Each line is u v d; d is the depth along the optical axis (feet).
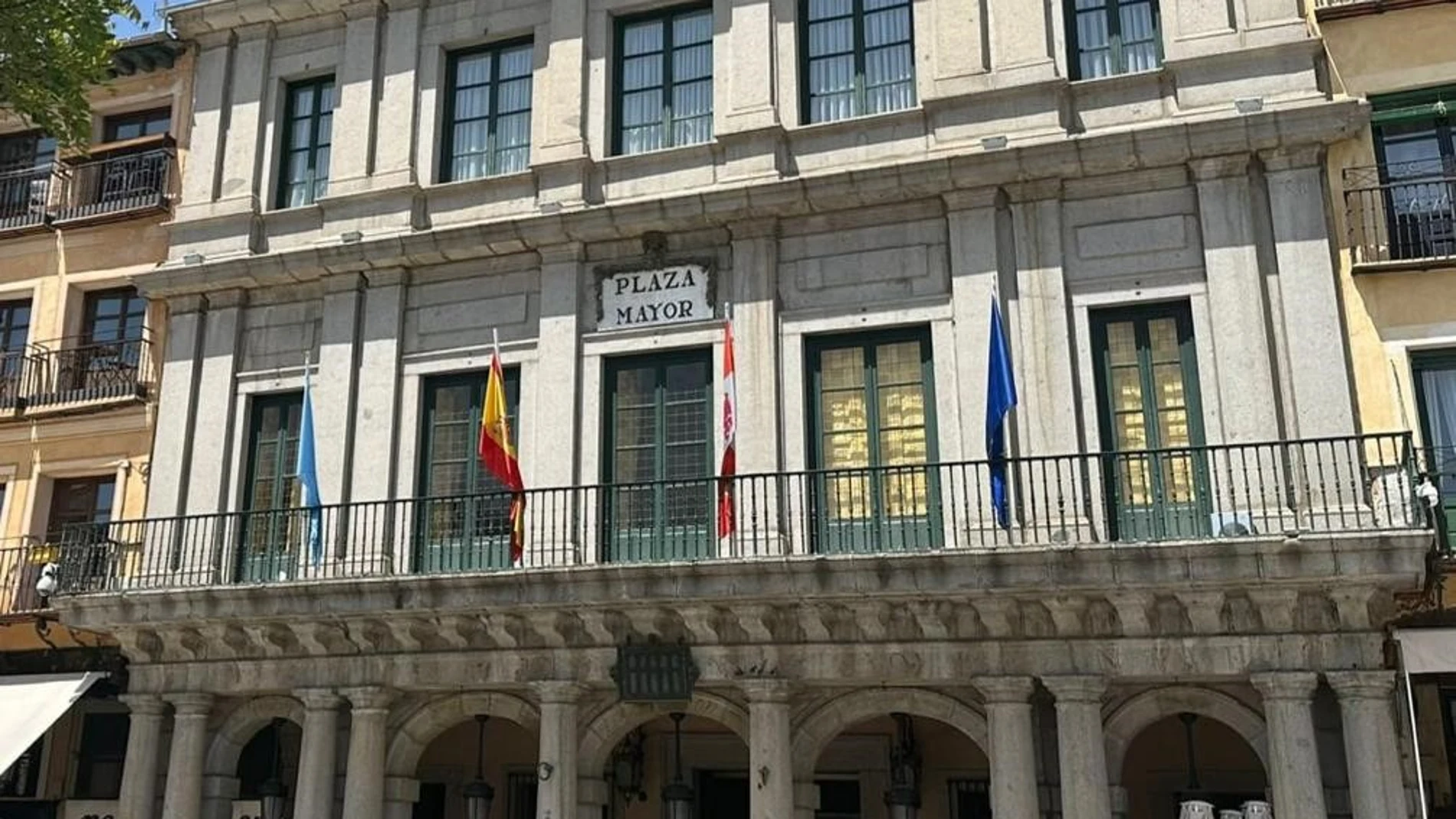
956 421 46.62
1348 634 39.88
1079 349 46.11
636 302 51.90
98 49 45.39
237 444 56.85
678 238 51.96
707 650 45.91
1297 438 42.63
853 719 45.83
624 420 51.44
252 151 60.23
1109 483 44.70
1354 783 38.91
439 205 56.44
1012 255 47.44
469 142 57.67
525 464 51.75
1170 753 49.34
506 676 48.32
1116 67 48.91
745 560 43.09
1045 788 43.27
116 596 51.37
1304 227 44.37
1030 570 40.81
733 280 50.70
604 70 55.21
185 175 61.72
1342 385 42.78
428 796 58.44
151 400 59.21
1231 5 47.67
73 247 63.62
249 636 51.19
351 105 59.06
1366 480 40.78
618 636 46.80
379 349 55.16
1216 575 39.37
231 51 62.59
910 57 51.65
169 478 56.90
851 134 50.93
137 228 62.64
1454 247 43.98
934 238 48.67
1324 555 38.47
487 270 54.75
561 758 46.83
